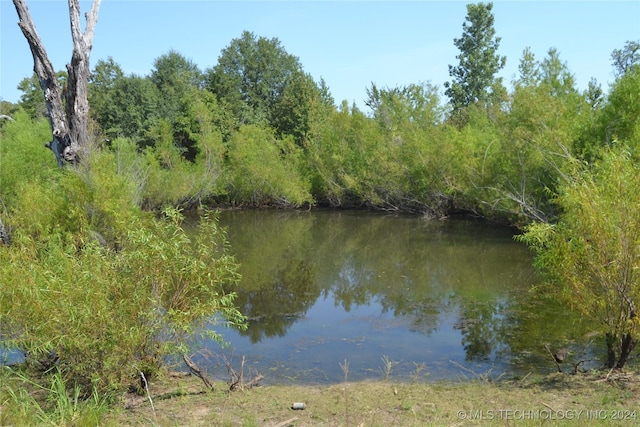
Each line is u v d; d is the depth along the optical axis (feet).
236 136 129.59
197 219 110.01
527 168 72.33
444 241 75.66
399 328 37.24
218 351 32.60
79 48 45.80
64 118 47.29
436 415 21.03
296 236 84.84
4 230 42.42
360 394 24.57
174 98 162.71
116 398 22.59
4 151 74.13
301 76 176.24
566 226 26.71
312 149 132.87
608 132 58.39
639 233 22.79
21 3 43.34
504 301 42.86
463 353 31.58
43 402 21.81
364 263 61.98
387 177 112.06
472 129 109.19
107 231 45.57
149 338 22.68
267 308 43.57
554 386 24.26
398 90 150.51
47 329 21.58
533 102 68.23
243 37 189.78
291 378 27.94
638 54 160.97
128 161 70.44
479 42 175.01
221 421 20.45
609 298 24.09
